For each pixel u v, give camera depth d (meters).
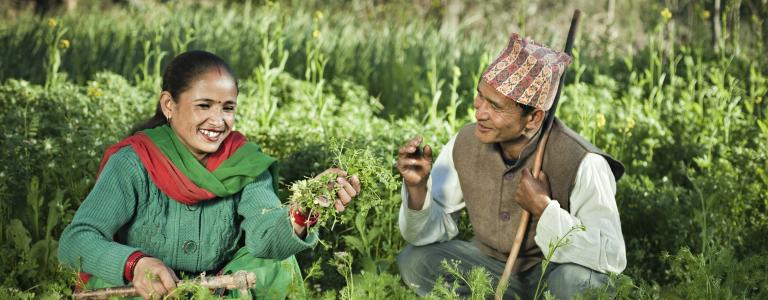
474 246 3.84
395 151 5.47
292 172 5.00
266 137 5.97
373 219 4.54
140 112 6.69
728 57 9.27
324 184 3.04
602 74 9.54
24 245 3.88
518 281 3.72
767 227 5.11
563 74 3.50
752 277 3.49
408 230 3.72
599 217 3.51
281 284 3.31
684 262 4.07
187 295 3.18
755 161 5.79
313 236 3.22
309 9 13.24
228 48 9.82
